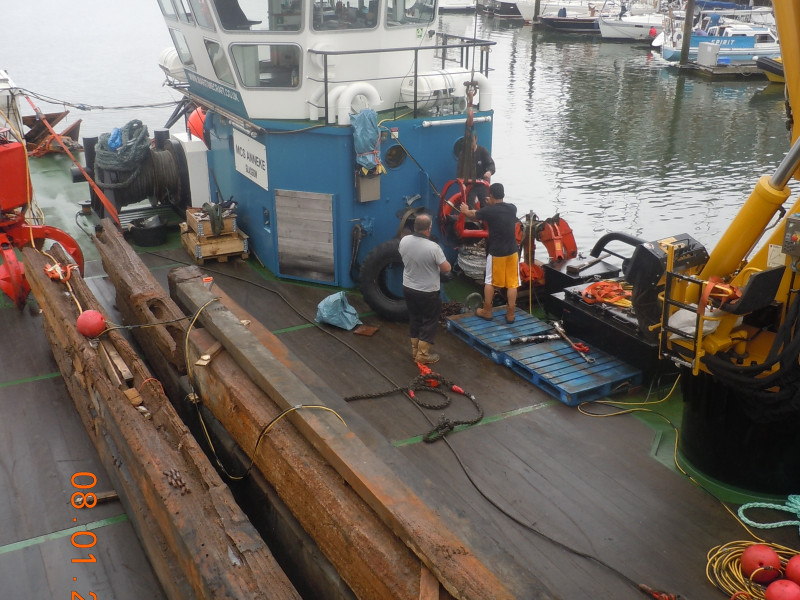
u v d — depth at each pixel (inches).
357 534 156.7
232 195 421.7
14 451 241.9
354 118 335.6
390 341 320.5
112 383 227.1
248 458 212.7
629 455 241.6
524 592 139.6
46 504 217.8
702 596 185.3
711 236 554.9
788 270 204.5
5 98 467.2
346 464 166.6
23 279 335.9
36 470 232.8
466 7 2257.6
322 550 172.7
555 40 1733.5
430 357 297.4
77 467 234.7
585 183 681.6
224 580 151.1
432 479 229.1
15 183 333.4
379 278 338.6
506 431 254.7
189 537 161.5
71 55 1533.0
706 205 624.7
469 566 139.9
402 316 336.2
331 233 359.9
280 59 350.3
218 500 171.5
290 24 340.8
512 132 863.7
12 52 1587.1
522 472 232.8
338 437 176.7
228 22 342.0
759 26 1373.0
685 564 195.6
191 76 438.6
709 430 222.4
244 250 402.9
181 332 256.8
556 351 296.8
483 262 356.5
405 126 352.8
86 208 488.1
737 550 198.2
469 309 342.0
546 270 346.6
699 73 1286.9
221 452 227.0
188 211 410.9
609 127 895.7
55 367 295.7
